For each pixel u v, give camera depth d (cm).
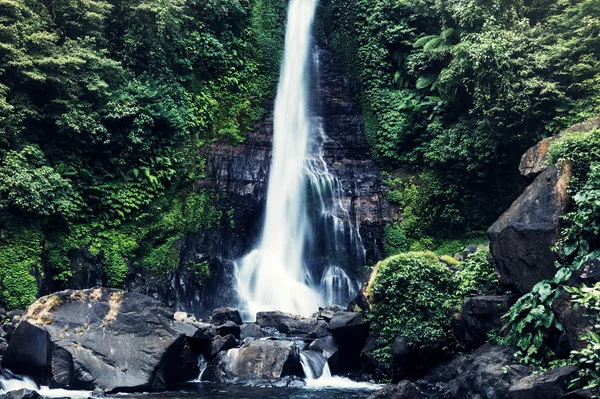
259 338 1231
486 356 902
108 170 1772
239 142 2197
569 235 859
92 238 1666
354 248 2072
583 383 720
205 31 2284
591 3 1677
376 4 2491
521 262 945
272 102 2388
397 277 1150
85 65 1698
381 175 2248
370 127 2350
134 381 992
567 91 1709
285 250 2098
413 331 1095
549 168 990
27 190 1409
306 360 1165
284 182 2194
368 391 1036
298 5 2667
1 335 1124
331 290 2009
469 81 1928
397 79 2384
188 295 1823
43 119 1628
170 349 1046
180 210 1911
